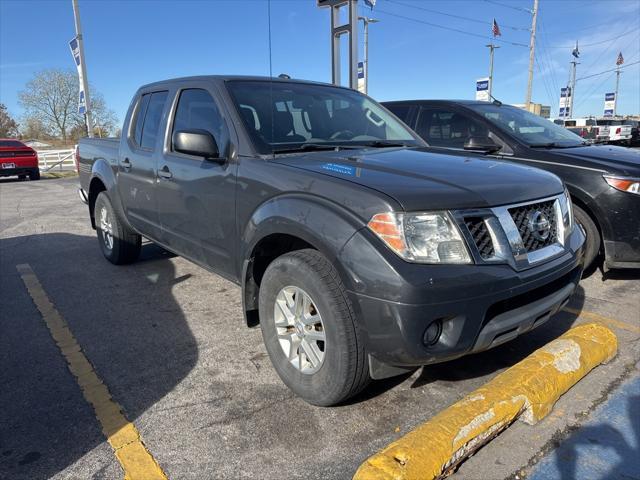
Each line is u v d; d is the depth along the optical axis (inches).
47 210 384.5
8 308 166.9
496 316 96.1
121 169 187.6
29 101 1688.0
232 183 124.3
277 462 90.4
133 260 216.4
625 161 176.9
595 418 103.8
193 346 137.3
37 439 96.9
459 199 93.8
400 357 89.4
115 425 101.2
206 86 144.8
